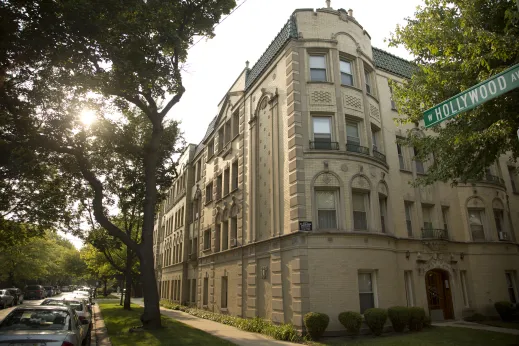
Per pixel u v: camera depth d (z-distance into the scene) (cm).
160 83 1394
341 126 1670
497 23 1093
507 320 1820
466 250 2019
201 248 2880
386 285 1559
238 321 1866
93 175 1609
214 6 1516
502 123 995
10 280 5050
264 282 1766
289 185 1620
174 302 3494
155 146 1636
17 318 874
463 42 1106
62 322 883
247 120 2206
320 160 1605
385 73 2100
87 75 1261
